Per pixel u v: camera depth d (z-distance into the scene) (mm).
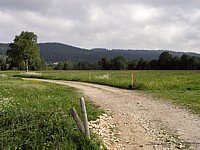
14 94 21859
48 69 154625
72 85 39438
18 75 72438
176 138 11219
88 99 22781
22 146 8828
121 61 157125
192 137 11383
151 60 150875
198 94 25844
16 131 9547
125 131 12305
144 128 12898
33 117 10453
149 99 23203
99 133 11539
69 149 8711
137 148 9969
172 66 140875
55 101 18047
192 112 16828
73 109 9672
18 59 92188
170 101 21562
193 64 134750
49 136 9312
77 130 9844
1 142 8820
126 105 20016
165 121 14438
